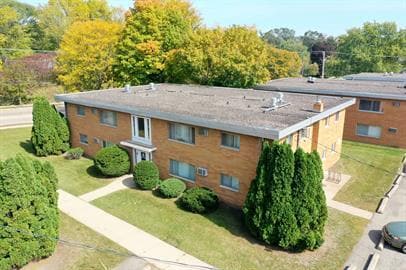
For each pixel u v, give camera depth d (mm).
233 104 20828
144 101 22281
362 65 68188
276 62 52719
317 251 13406
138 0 36031
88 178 20484
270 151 13414
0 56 53719
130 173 21344
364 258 13023
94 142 24125
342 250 13523
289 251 13352
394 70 65250
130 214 16062
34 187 11984
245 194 16188
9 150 25984
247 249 13398
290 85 33281
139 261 12586
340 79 41188
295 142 16953
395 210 17000
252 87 35219
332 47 84938
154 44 35625
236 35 35250
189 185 18609
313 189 13086
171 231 14617
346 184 20156
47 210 12398
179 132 18484
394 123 27562
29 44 60281
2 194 11266
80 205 16953
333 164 23453
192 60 34031
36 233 11945
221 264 12492
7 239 11367
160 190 17797
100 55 37031
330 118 21312
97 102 22219
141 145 20219
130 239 14000
